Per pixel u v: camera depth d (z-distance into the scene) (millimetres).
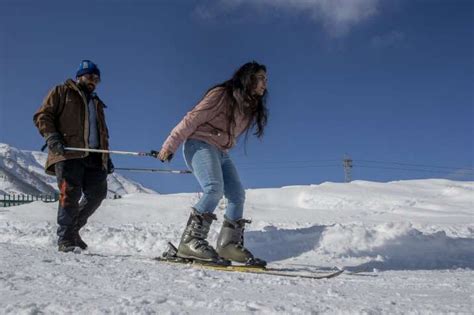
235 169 4473
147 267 3705
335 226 6230
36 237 6371
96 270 3422
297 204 15227
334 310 2271
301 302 2484
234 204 4426
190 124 4164
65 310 2197
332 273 3850
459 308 2355
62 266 3539
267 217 10352
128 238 6078
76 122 5223
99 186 5430
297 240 5973
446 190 16016
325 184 17125
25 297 2473
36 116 5137
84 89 5379
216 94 4211
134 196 14523
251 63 4250
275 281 3262
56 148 4996
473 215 11773
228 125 4230
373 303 2488
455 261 4922
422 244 5707
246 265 4246
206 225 4230
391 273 4047
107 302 2375
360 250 5598
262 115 4367
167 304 2377
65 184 5086
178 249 4270
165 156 4180
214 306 2336
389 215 11008
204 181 4207
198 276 3324
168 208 11320
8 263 3531
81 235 6254
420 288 3133
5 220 8836
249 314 2215
